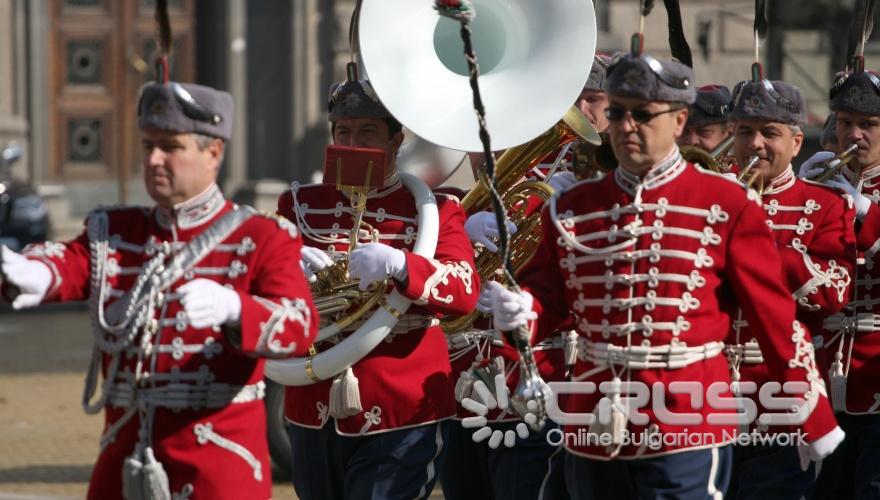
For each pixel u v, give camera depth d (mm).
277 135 81688
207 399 14680
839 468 22062
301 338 14531
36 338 56406
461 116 18172
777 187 20047
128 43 83938
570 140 19875
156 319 14656
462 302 18219
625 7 71312
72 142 83250
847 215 19969
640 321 16281
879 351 21484
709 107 22547
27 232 71250
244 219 14844
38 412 40375
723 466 16625
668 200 16406
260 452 15047
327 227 19031
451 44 18625
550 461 20578
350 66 19031
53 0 82688
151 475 14477
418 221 18750
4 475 32188
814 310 19688
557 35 18531
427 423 18750
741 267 16328
